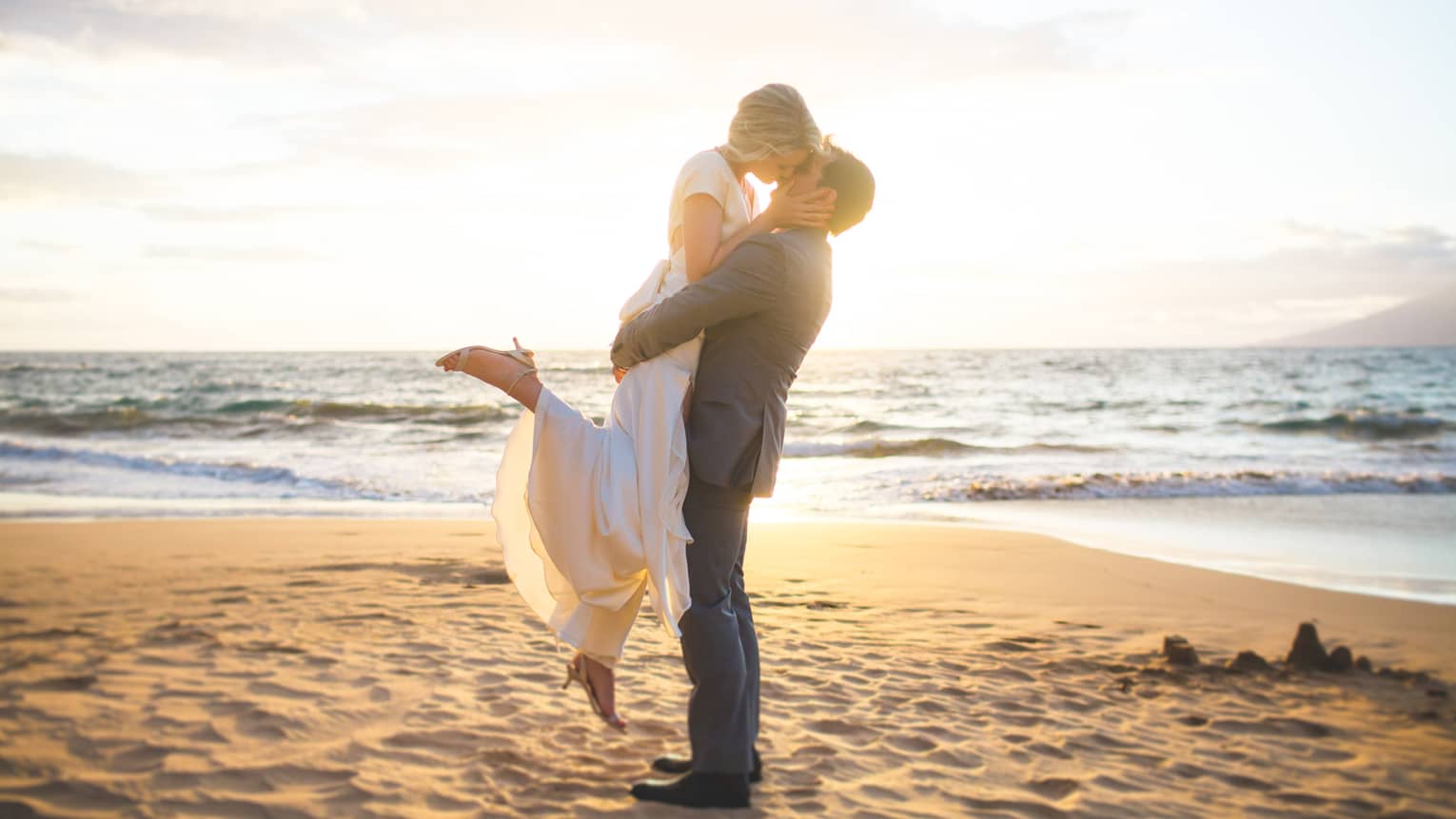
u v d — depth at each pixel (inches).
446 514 393.1
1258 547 328.5
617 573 92.1
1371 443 794.8
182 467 538.9
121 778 101.3
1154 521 389.4
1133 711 145.4
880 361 2992.1
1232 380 1779.0
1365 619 215.9
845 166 95.7
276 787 100.6
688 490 96.3
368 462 601.6
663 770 108.2
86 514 383.6
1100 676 164.4
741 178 96.9
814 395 1374.3
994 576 261.0
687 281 94.7
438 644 166.9
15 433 811.4
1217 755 126.6
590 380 1563.7
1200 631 202.8
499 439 775.7
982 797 107.0
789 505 441.1
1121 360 3026.6
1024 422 982.4
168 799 96.5
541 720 127.7
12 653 154.8
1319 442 803.4
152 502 420.2
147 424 863.1
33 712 123.2
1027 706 145.1
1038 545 314.0
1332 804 110.8
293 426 861.8
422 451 682.2
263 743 113.7
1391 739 134.4
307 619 186.4
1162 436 859.4
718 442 93.7
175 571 247.1
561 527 91.2
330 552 280.1
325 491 467.2
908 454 703.7
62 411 941.2
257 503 421.1
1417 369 2267.5
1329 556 311.4
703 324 90.7
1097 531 364.2
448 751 113.9
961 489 487.5
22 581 230.1
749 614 108.6
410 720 125.1
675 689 145.7
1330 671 170.6
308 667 149.6
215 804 95.6
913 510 425.4
